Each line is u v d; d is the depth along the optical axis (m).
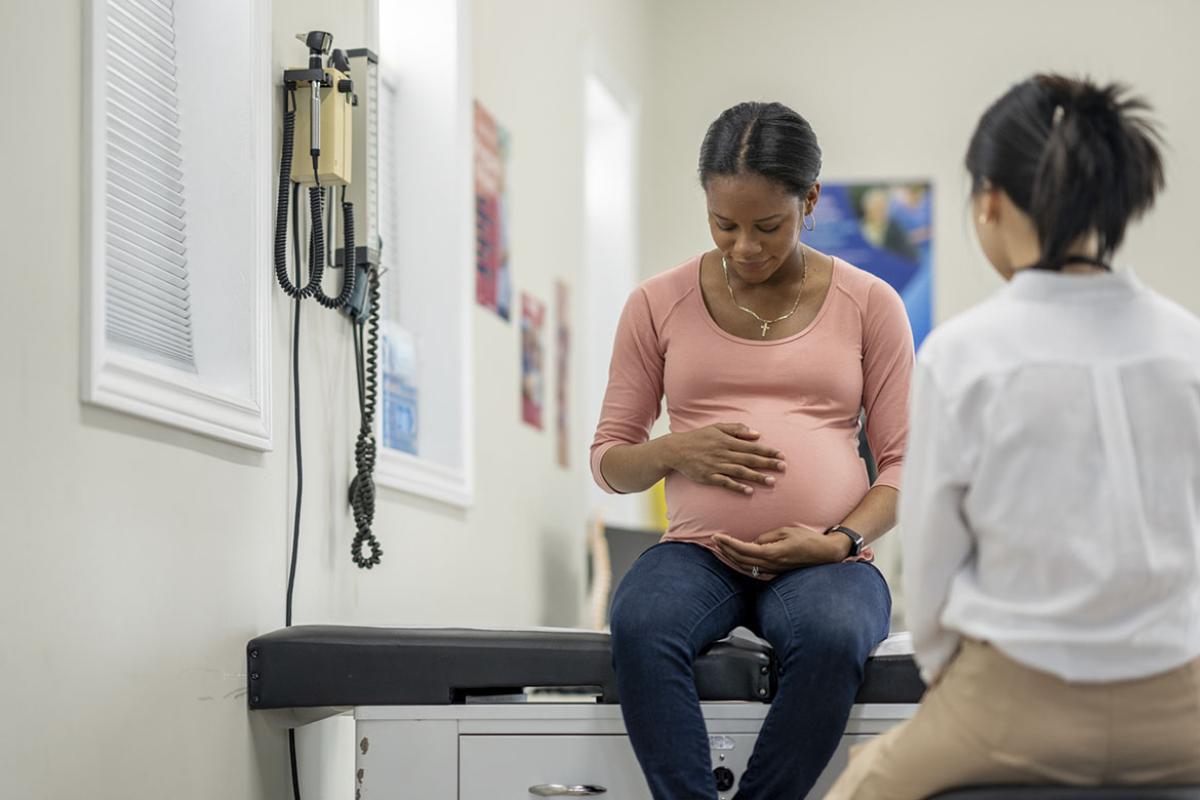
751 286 2.36
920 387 1.49
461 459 3.76
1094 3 6.43
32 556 1.93
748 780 2.10
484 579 4.02
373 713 2.39
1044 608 1.41
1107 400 1.42
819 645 2.07
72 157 2.06
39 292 1.96
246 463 2.55
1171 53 6.38
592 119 6.01
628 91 6.00
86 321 2.06
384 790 2.37
